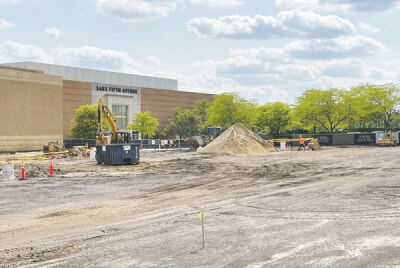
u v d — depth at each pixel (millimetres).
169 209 13102
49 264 7824
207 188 17812
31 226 11234
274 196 14859
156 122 93750
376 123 86062
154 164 32375
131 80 113500
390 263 7199
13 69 62500
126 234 9953
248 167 27109
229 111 81188
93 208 13734
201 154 42500
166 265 7516
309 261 7461
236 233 9648
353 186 16562
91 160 39906
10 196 16703
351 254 7777
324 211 11836
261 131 85062
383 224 10016
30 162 38469
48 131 67125
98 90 94188
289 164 28109
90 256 8242
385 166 23984
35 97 65250
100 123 34125
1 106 60688
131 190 17953
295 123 76625
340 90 71812
